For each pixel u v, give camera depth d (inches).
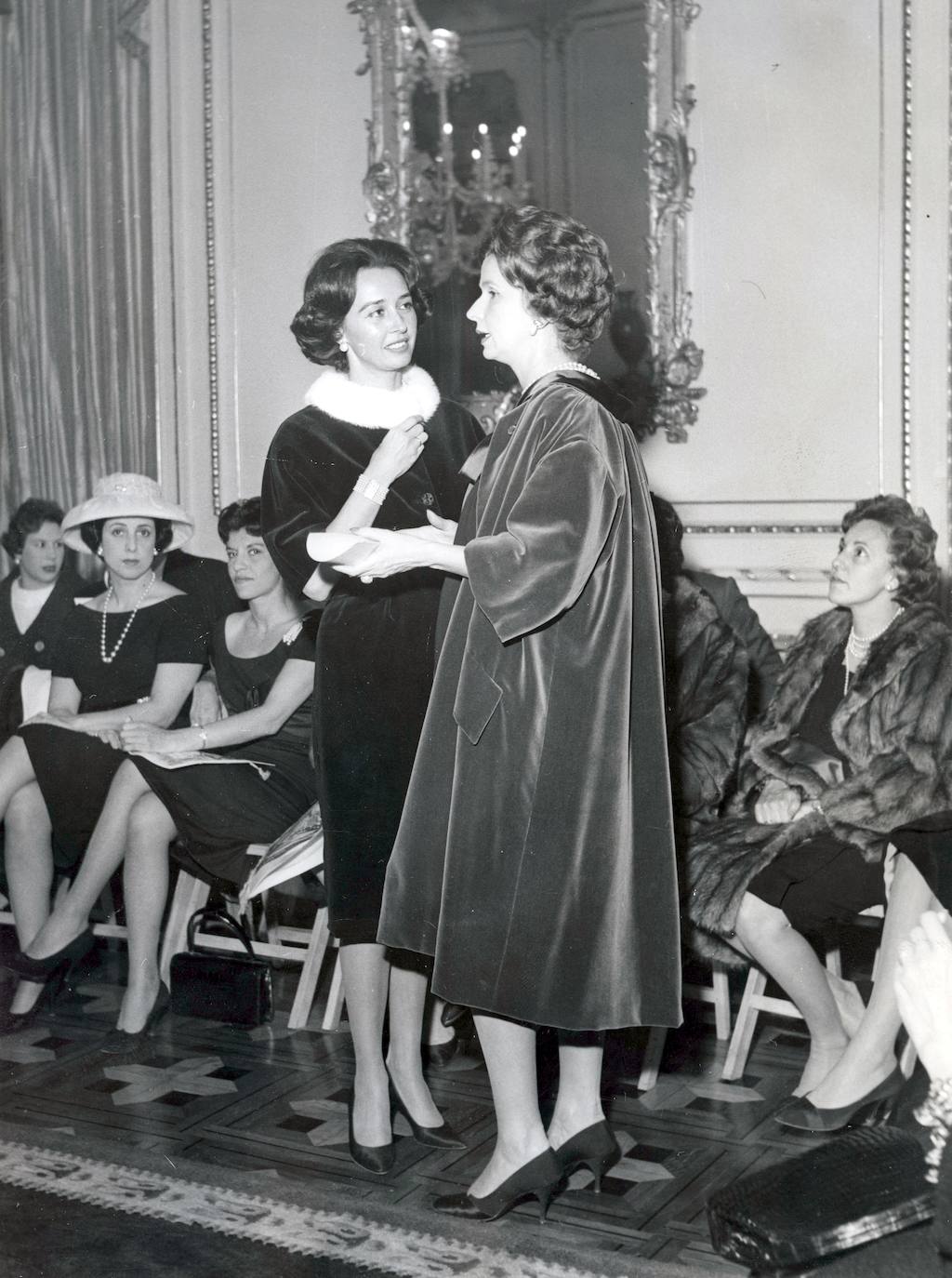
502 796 93.3
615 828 93.9
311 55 213.0
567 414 94.1
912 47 176.9
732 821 133.0
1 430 237.6
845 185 181.6
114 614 159.2
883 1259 49.4
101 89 226.1
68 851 151.7
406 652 111.4
